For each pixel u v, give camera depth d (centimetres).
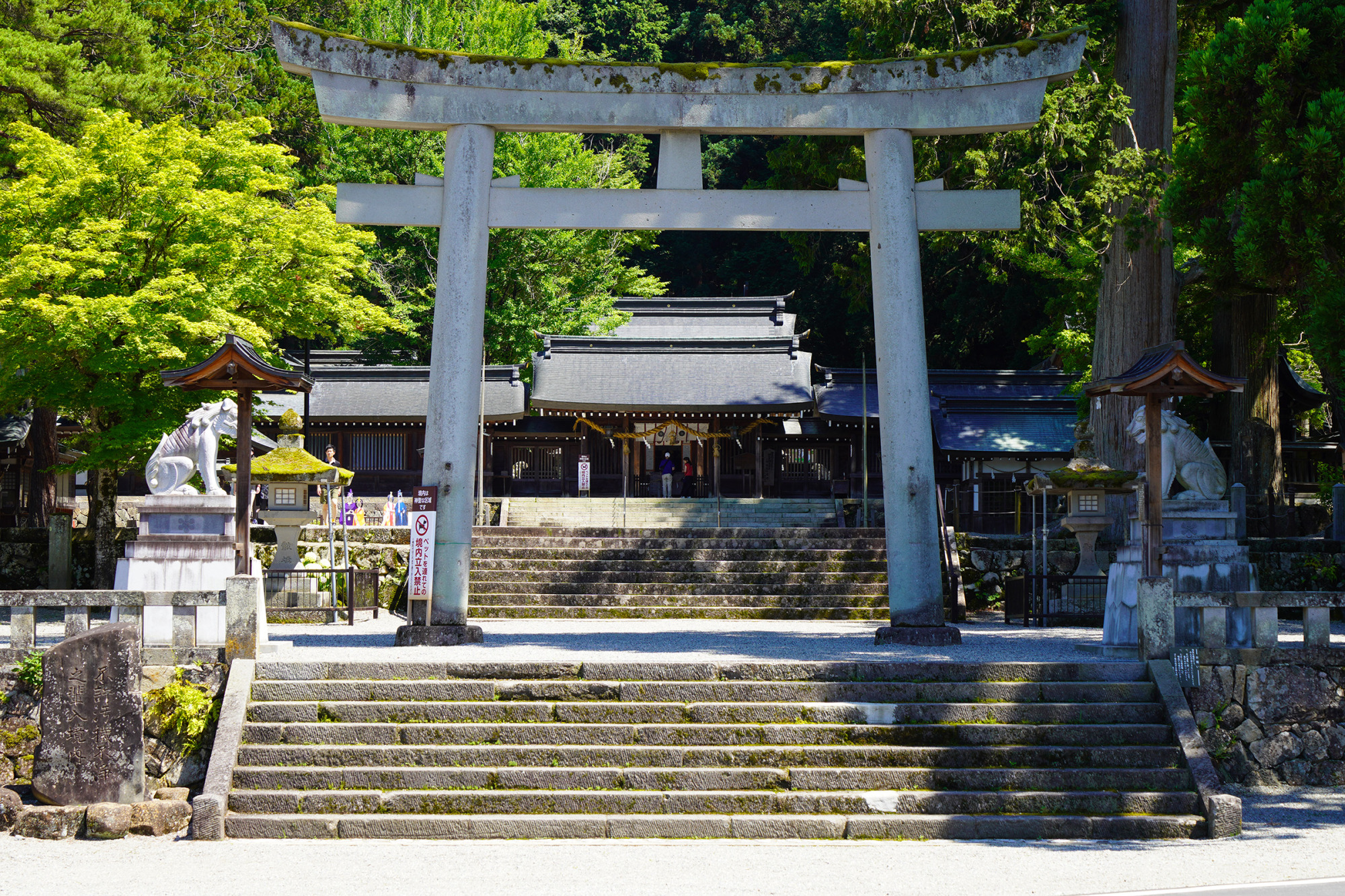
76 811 891
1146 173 1878
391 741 945
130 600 1009
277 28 1259
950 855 811
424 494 1277
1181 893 702
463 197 1288
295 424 1811
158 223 1780
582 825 864
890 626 1280
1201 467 1213
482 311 1309
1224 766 1009
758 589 1878
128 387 1845
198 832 864
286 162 1989
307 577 1731
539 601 1838
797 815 877
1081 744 948
